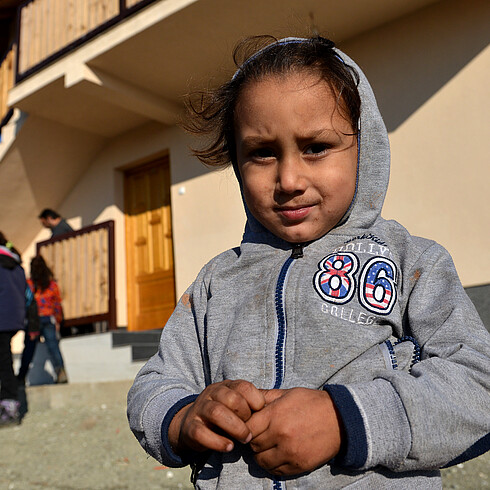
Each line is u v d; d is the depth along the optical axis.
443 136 4.45
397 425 0.66
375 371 0.77
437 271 0.86
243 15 4.72
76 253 7.10
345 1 4.51
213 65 5.52
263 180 0.87
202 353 0.97
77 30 6.09
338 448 0.67
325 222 0.88
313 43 0.92
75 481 2.85
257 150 0.87
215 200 6.09
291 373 0.81
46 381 6.30
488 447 0.70
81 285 6.99
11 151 6.95
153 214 7.00
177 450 0.78
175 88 6.03
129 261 7.10
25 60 6.65
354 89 0.90
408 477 0.75
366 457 0.65
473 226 4.22
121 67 5.64
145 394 0.88
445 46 4.51
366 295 0.84
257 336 0.86
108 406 4.64
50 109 6.52
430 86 4.56
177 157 6.50
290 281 0.90
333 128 0.84
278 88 0.83
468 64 4.37
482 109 4.27
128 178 7.32
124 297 6.93
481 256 4.16
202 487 0.82
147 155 6.84
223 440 0.69
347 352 0.79
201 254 6.11
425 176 4.51
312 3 4.53
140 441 0.86
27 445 3.62
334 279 0.87
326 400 0.69
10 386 4.24
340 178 0.85
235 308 0.93
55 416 4.41
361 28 4.93
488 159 4.20
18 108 6.50
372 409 0.67
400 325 0.83
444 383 0.71
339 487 0.73
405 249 0.91
